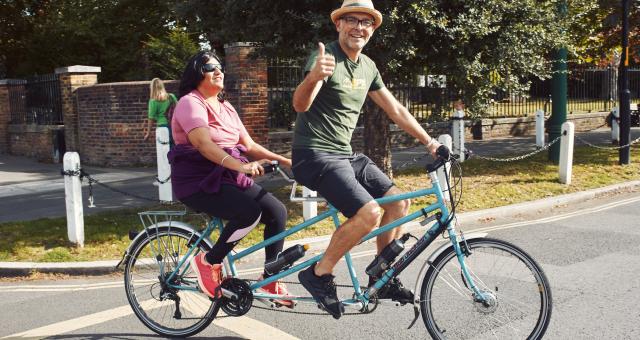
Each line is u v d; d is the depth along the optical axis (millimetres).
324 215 3963
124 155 13391
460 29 7516
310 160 3771
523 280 3762
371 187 3924
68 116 14398
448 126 16078
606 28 14445
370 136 9328
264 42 8594
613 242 6648
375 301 3842
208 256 4047
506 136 18156
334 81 3701
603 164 11906
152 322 4359
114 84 13273
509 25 8086
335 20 3771
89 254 6422
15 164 14352
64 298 5258
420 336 4148
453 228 3797
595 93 21422
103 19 21547
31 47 22625
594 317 4398
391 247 3768
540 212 8672
